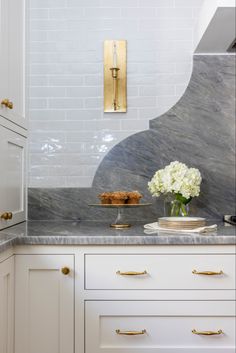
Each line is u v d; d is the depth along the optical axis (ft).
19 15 7.38
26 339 5.79
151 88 8.11
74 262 5.85
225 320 5.82
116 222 7.07
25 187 7.90
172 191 7.20
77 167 8.10
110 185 8.07
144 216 8.02
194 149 8.06
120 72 8.09
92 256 5.85
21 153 7.61
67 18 8.14
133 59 8.13
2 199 6.40
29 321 5.81
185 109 8.09
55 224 7.40
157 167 8.06
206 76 8.11
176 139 8.07
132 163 8.07
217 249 5.83
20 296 5.82
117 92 8.09
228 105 8.09
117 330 5.80
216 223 7.47
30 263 5.84
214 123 8.08
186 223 6.40
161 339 5.82
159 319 5.84
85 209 8.06
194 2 8.14
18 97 7.32
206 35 7.26
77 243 5.78
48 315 5.82
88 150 8.11
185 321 5.83
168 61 8.13
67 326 5.81
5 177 6.56
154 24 8.13
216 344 5.82
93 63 8.14
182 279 5.82
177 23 8.13
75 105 8.12
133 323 5.84
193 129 8.08
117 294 5.83
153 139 8.07
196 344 5.82
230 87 8.09
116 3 8.13
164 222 6.55
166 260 5.83
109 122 8.11
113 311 5.81
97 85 8.13
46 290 5.84
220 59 8.12
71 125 8.11
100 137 8.11
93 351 5.80
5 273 5.42
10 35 6.79
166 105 8.11
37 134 8.11
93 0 8.13
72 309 5.81
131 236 5.79
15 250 5.85
